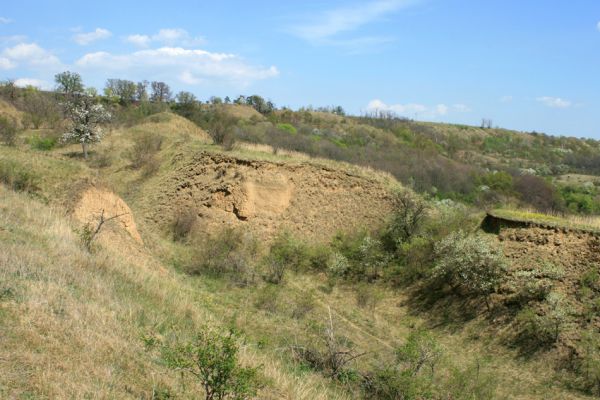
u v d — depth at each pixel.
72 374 5.74
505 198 32.31
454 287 18.66
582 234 17.64
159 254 19.58
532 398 13.30
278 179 25.52
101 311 8.23
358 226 24.78
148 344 7.37
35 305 7.07
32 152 21.09
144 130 39.72
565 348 14.52
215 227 24.02
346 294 20.28
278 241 23.52
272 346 11.96
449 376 12.48
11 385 5.08
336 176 26.72
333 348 11.71
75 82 57.69
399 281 20.47
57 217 14.07
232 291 17.77
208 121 53.78
